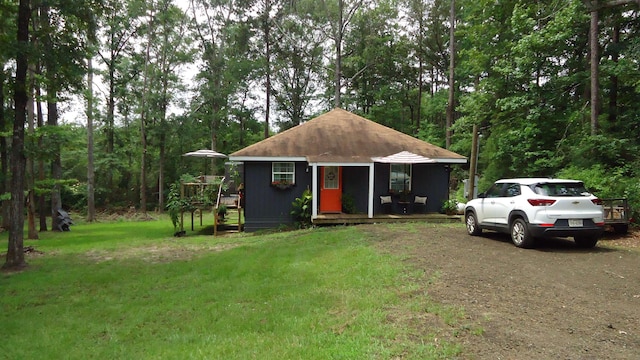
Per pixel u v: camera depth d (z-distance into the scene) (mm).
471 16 19859
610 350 3611
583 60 16188
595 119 13688
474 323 4242
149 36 29453
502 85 17578
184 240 13578
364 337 4027
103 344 4820
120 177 34594
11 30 10758
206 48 32188
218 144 38156
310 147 14898
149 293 6930
